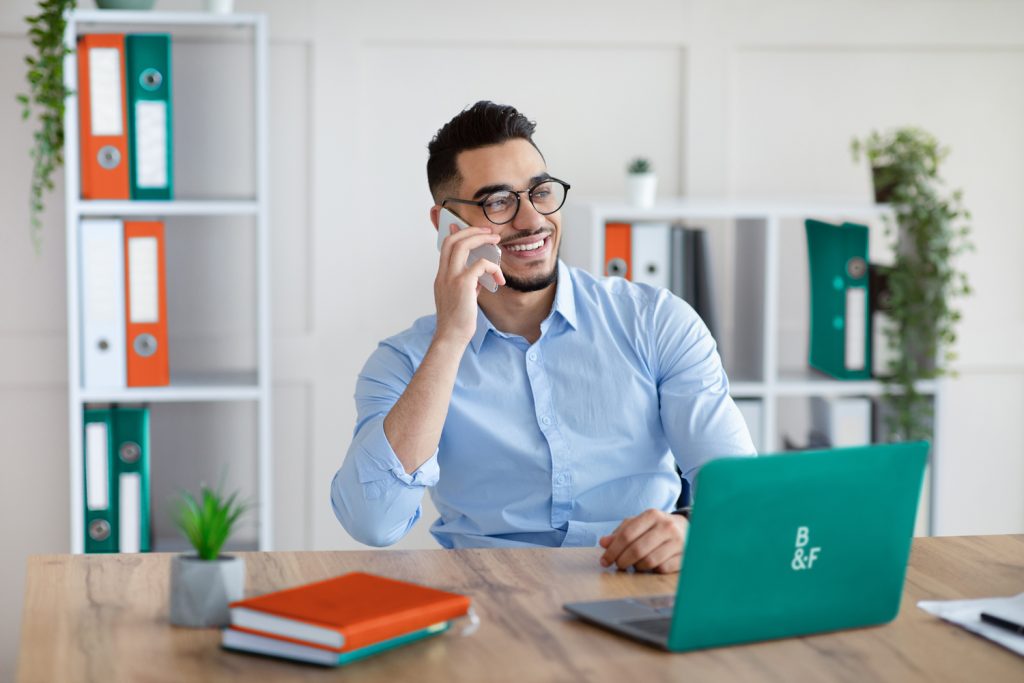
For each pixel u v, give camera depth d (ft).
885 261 11.51
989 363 11.90
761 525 4.20
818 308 11.12
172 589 4.41
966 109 11.68
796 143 11.51
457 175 6.72
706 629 4.17
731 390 10.32
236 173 10.96
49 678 3.86
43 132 9.71
